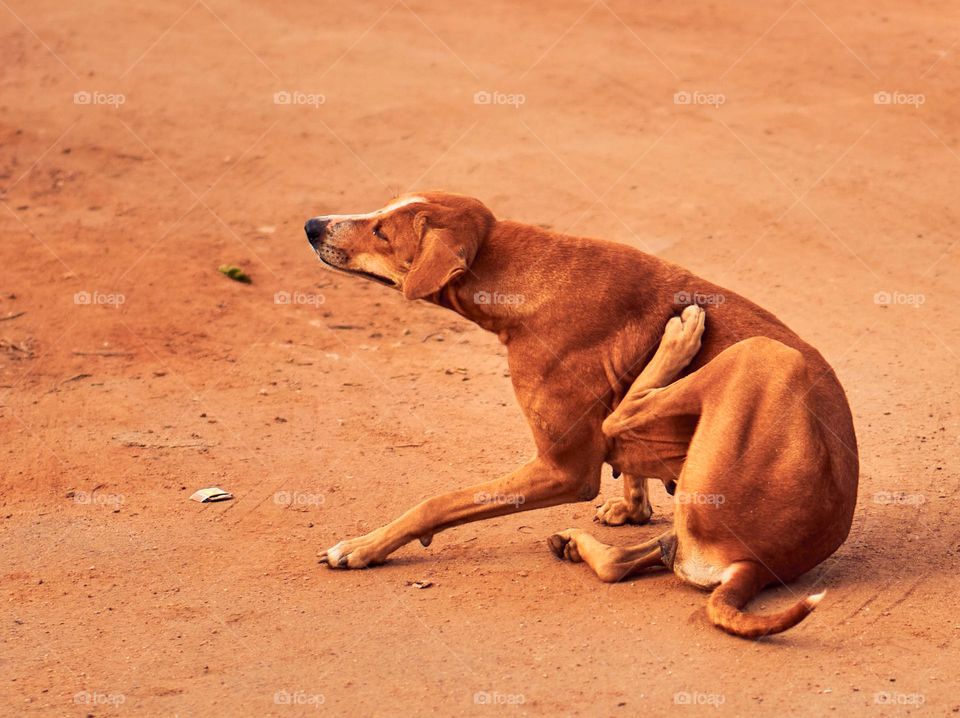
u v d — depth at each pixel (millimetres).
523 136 18922
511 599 7773
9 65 22922
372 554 8312
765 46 22391
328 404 11602
